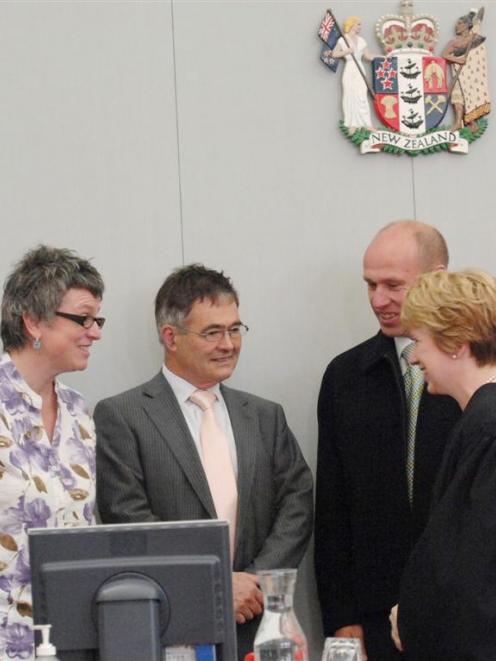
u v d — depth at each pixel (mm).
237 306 4309
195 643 2516
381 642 4215
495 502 2854
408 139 4848
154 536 2537
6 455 3596
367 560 4277
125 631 2477
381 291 4254
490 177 4973
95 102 4617
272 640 2561
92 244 4602
